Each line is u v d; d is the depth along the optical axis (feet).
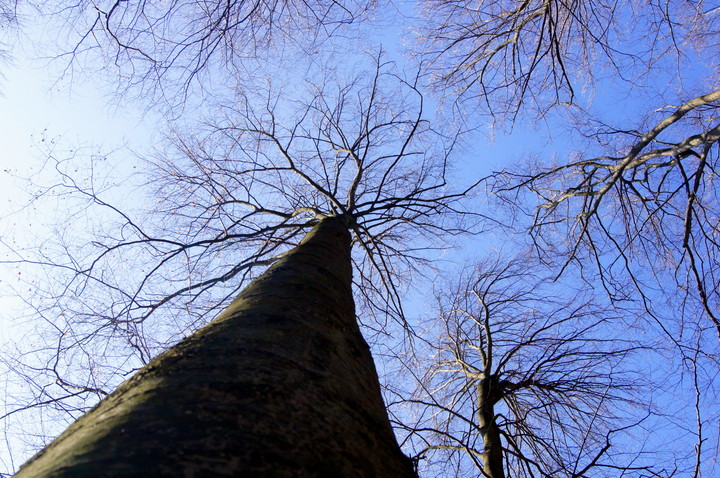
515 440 18.03
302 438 3.50
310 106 24.52
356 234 21.38
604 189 22.34
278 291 7.27
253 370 4.35
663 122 19.75
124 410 3.71
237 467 2.88
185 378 4.15
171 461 2.82
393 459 4.37
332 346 5.91
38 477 2.83
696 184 18.26
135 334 17.25
